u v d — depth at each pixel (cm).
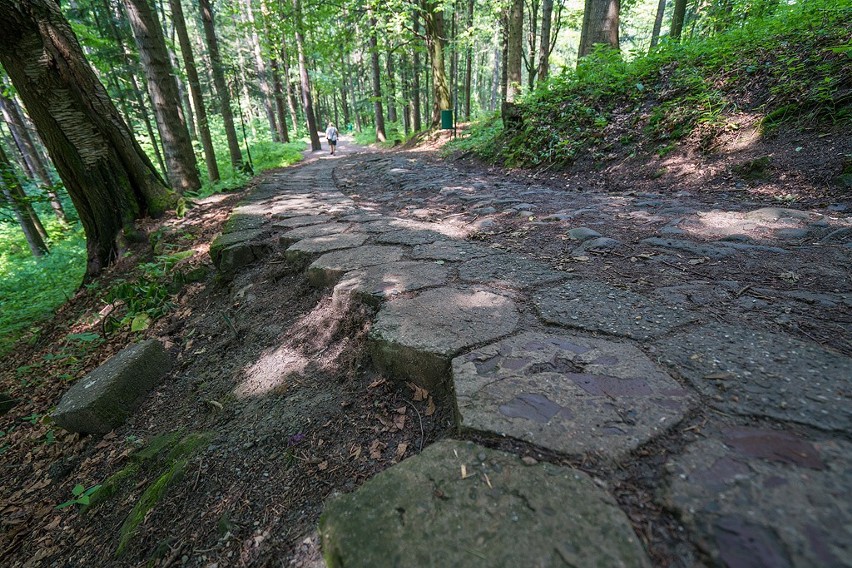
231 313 340
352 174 923
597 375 148
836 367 141
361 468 158
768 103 484
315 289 306
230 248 397
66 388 352
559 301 212
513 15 1227
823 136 411
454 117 1388
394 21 1293
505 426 128
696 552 87
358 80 3516
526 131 790
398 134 2112
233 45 2867
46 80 514
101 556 180
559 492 104
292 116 3644
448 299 225
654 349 161
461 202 511
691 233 311
